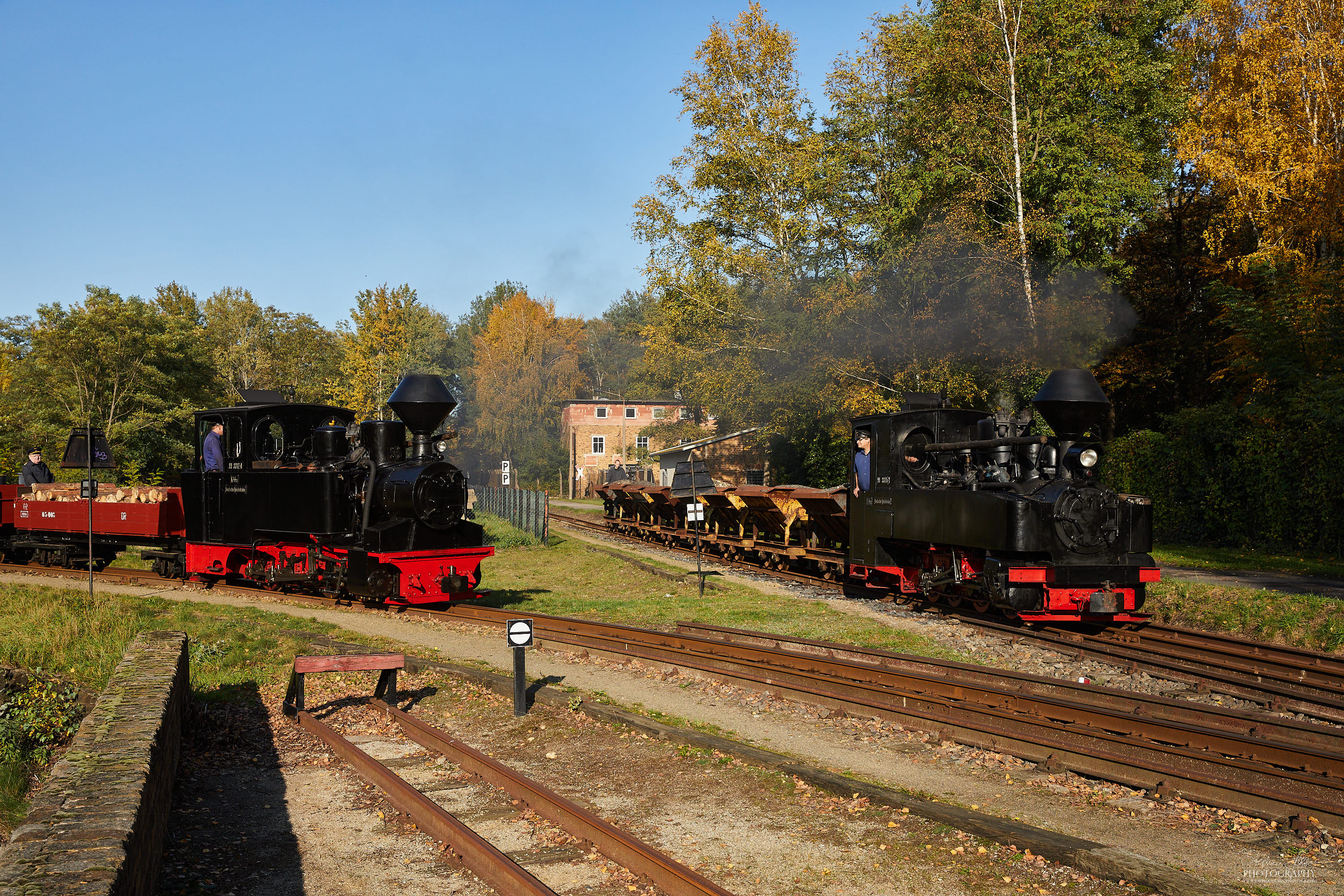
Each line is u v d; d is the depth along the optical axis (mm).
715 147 31688
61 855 3688
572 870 5332
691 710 9070
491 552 15008
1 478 31766
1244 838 5797
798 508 20484
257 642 11938
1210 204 27594
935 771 7191
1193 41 27625
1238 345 23875
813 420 32156
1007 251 24328
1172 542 23078
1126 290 27984
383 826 6129
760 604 16219
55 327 35031
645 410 69562
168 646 8484
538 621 13578
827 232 30891
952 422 15406
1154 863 5062
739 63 30906
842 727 8453
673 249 32531
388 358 57344
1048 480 12602
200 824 6168
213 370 40312
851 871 5312
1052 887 5051
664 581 19844
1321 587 14836
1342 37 23781
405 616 14500
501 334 74500
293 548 15492
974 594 13961
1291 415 20125
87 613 13281
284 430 16766
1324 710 8633
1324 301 21609
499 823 6125
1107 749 7211
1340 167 22453
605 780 7055
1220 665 10328
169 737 6406
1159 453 23375
